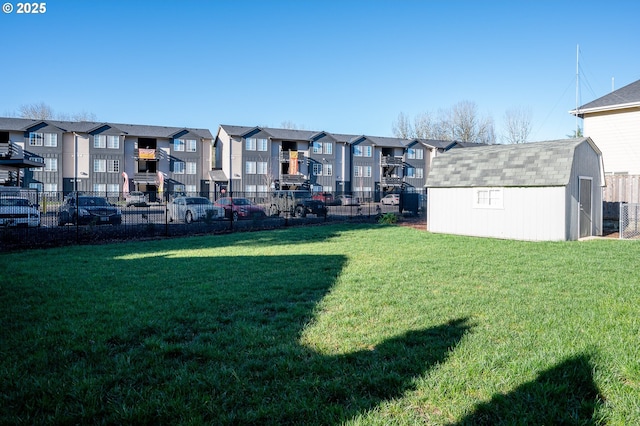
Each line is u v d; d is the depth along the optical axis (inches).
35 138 1801.2
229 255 391.2
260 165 2078.0
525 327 177.3
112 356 151.1
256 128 2074.3
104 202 797.2
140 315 194.5
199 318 191.2
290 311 202.2
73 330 173.8
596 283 257.6
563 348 152.0
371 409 114.8
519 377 131.0
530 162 557.9
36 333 170.1
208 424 107.6
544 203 530.6
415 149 2397.9
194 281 269.7
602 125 837.2
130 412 112.0
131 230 582.6
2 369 136.8
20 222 577.3
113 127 1924.2
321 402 117.8
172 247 461.1
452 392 122.4
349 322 185.6
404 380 129.0
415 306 209.2
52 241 505.0
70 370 136.9
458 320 187.9
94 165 1899.6
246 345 158.2
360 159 2269.9
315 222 840.9
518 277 279.4
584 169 553.0
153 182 1977.1
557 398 119.6
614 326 176.9
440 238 536.1
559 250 411.2
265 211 926.4
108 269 316.2
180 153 2052.2
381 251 412.2
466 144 2472.9
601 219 591.5
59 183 1836.9
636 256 364.8
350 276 283.6
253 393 122.8
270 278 278.4
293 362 141.9
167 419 111.6
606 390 123.0
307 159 2153.1
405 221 878.4
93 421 111.2
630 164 800.3
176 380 130.0
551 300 219.5
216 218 757.9
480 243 479.8
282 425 108.4
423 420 110.1
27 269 319.3
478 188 595.2
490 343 159.2
